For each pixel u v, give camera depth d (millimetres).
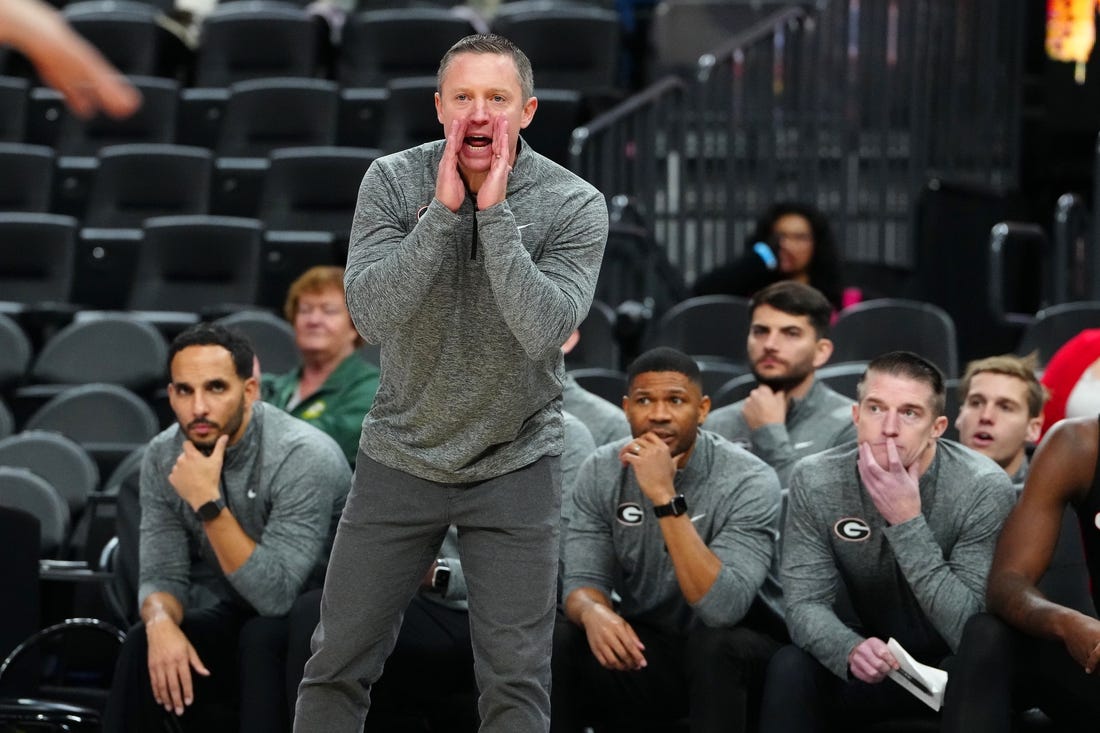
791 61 28094
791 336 15211
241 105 32719
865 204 28641
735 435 15492
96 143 33188
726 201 27094
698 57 36094
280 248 27219
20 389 23344
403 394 9875
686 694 13016
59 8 38219
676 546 12430
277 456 13680
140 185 30094
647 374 12977
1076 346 16328
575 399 15445
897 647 11617
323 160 29625
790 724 12008
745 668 12539
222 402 13352
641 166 26859
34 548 14844
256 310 23984
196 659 13023
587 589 13062
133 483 15016
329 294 16516
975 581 12383
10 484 17047
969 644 11375
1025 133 32531
